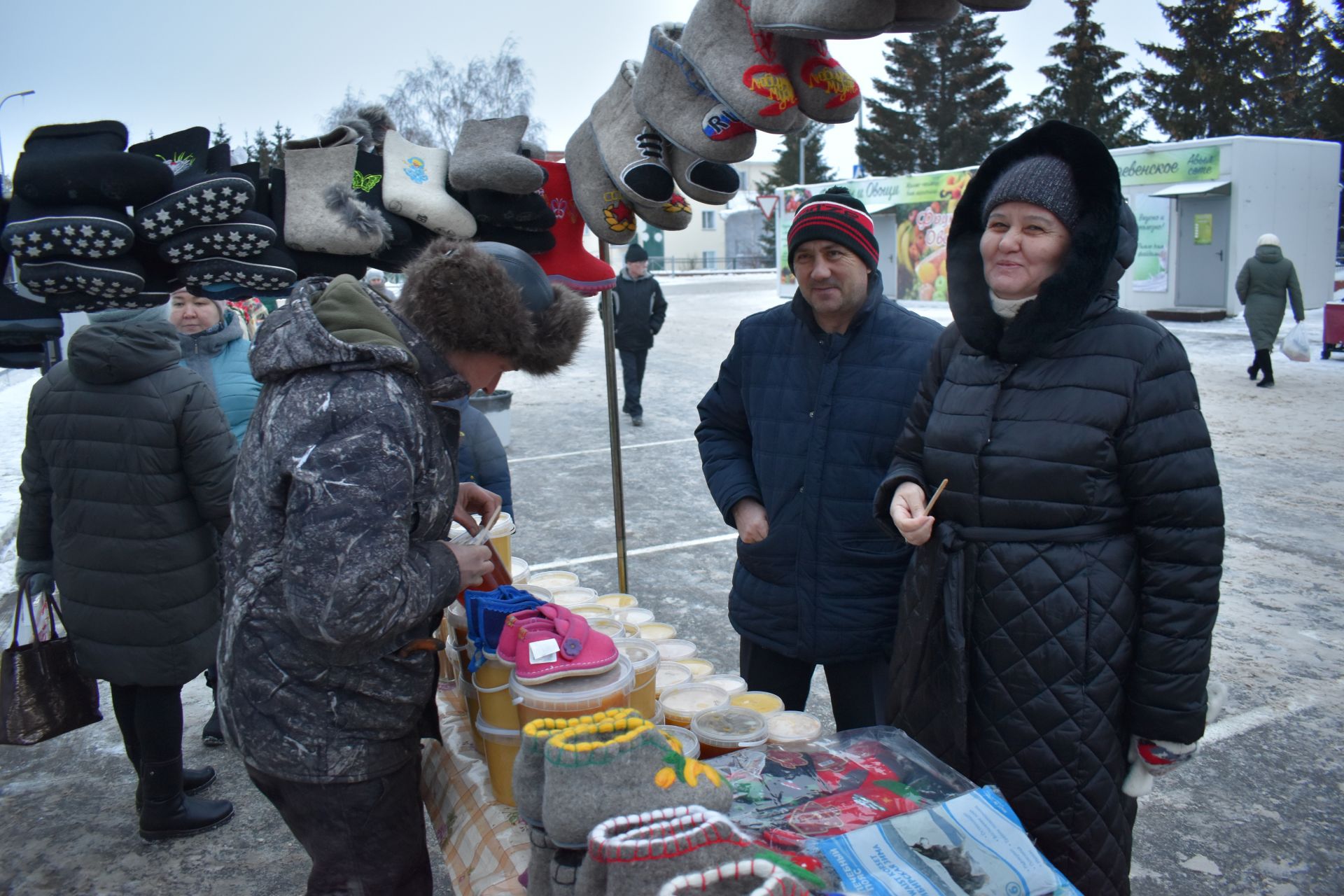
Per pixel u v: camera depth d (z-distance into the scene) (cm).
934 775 154
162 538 269
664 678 203
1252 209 1675
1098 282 161
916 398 204
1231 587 471
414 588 142
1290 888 255
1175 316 1677
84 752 355
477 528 198
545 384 1249
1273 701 356
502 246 161
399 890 167
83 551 266
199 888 271
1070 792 168
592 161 263
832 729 354
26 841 295
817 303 235
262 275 224
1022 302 172
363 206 232
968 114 4291
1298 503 610
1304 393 980
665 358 1469
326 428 138
